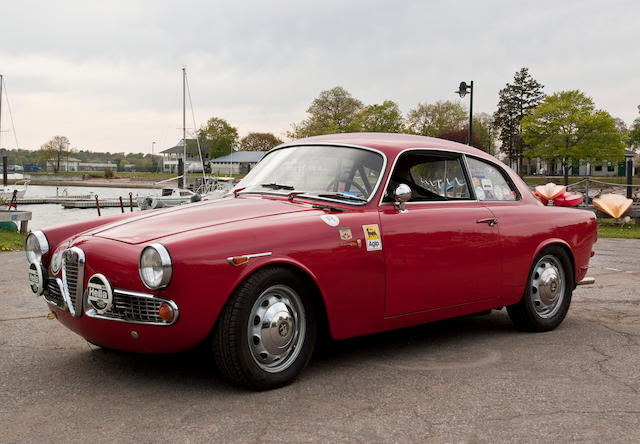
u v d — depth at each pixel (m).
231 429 2.93
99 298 3.39
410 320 4.15
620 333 5.04
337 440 2.82
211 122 122.06
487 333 5.00
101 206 49.28
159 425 2.97
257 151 132.00
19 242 11.70
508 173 5.12
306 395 3.42
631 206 20.47
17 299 6.15
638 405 3.34
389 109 74.75
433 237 4.20
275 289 3.49
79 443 2.76
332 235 3.71
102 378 3.68
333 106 81.12
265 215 3.75
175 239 3.29
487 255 4.54
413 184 4.34
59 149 150.25
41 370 3.85
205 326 3.26
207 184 40.78
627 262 10.01
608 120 63.38
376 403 3.32
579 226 5.30
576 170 90.00
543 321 5.03
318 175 4.33
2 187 50.53
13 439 2.80
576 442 2.84
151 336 3.28
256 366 3.40
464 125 80.25
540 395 3.48
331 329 3.72
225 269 3.27
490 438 2.88
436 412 3.20
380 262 3.91
